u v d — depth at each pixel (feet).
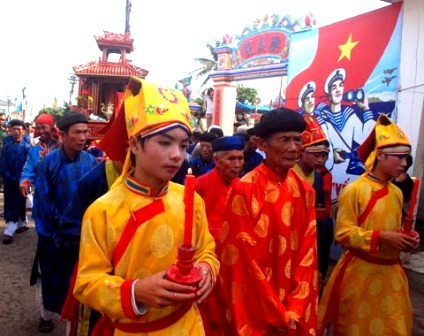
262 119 7.18
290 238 7.14
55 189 11.19
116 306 4.83
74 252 8.77
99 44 58.59
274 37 37.81
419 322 13.60
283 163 6.98
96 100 56.70
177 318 5.41
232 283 6.90
